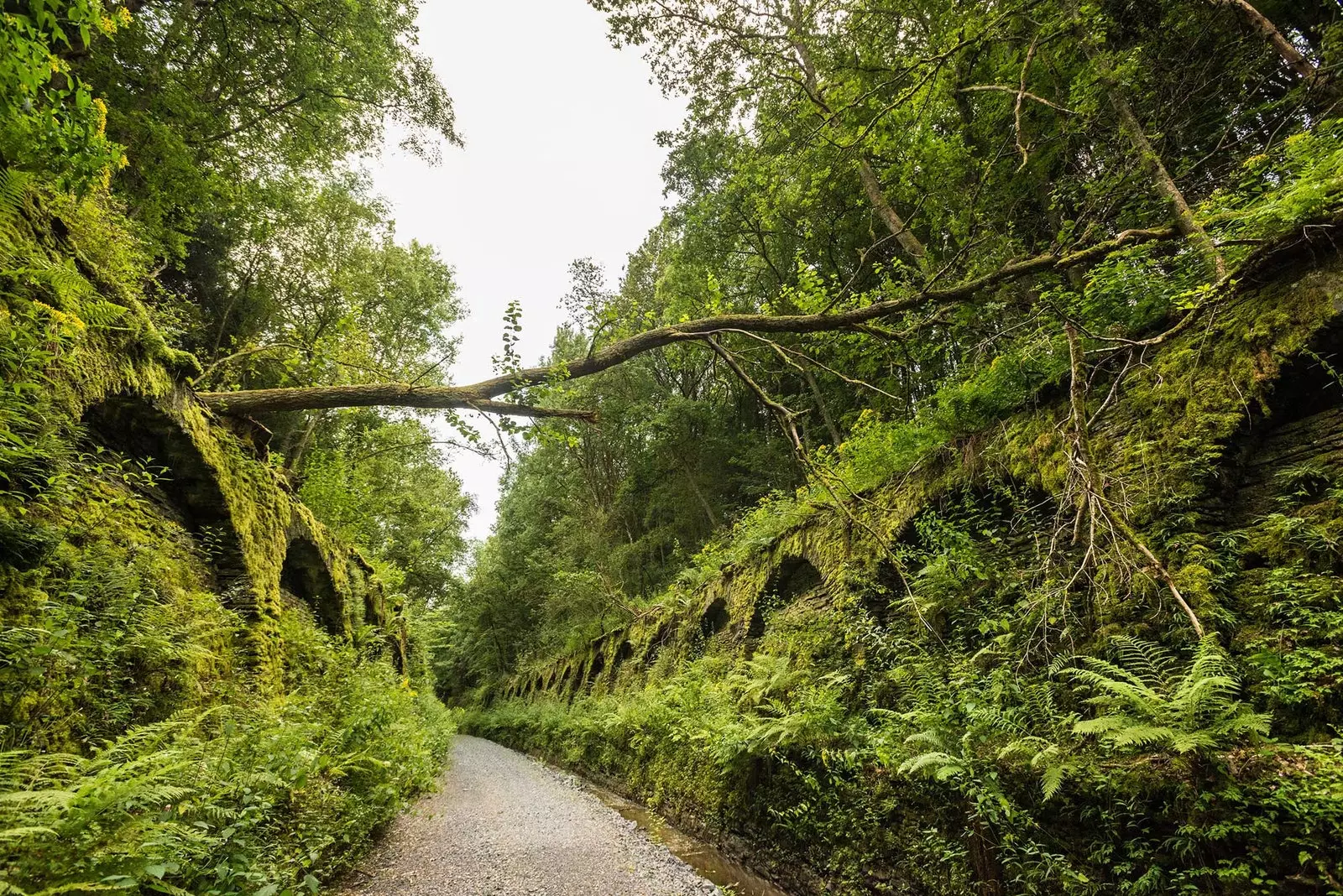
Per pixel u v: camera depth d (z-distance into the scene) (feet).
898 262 28.53
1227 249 16.56
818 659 23.71
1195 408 14.66
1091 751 12.01
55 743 10.50
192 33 36.76
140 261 23.27
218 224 50.60
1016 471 19.06
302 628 26.61
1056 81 28.27
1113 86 22.61
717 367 58.59
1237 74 23.56
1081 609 15.49
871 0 30.71
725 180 56.39
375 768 20.85
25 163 11.36
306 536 30.45
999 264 24.34
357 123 44.96
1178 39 25.63
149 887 8.06
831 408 52.70
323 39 38.99
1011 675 15.29
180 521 20.99
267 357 36.78
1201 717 10.24
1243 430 14.12
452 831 23.18
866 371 31.60
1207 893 9.29
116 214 21.01
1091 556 14.37
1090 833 11.16
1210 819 9.45
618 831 24.85
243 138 42.88
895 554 22.80
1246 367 13.96
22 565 11.42
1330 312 12.60
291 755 15.37
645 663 48.14
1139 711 10.86
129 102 32.89
